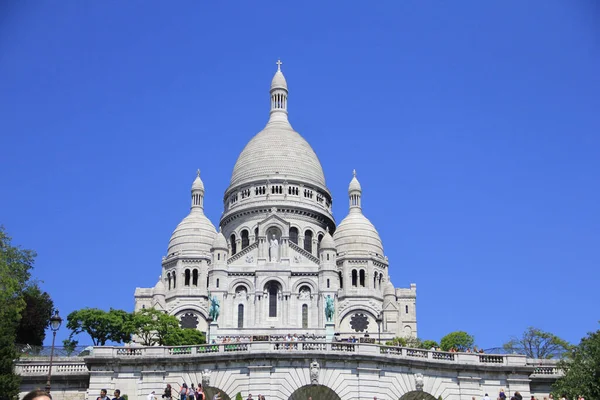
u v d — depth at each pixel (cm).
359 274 18188
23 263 9412
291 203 18588
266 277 16500
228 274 16575
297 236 18375
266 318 16288
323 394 6469
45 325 10600
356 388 6444
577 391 6419
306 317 16388
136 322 12269
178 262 18100
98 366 6644
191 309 17600
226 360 6512
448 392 6762
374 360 6525
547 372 7175
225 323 16175
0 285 8412
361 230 18675
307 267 16700
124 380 6625
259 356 6431
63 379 6856
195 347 6700
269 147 19612
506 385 6906
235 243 18500
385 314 17588
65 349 8562
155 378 6606
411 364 6669
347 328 17650
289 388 6391
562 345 10981
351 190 19712
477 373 6875
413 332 17988
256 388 6372
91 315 12050
